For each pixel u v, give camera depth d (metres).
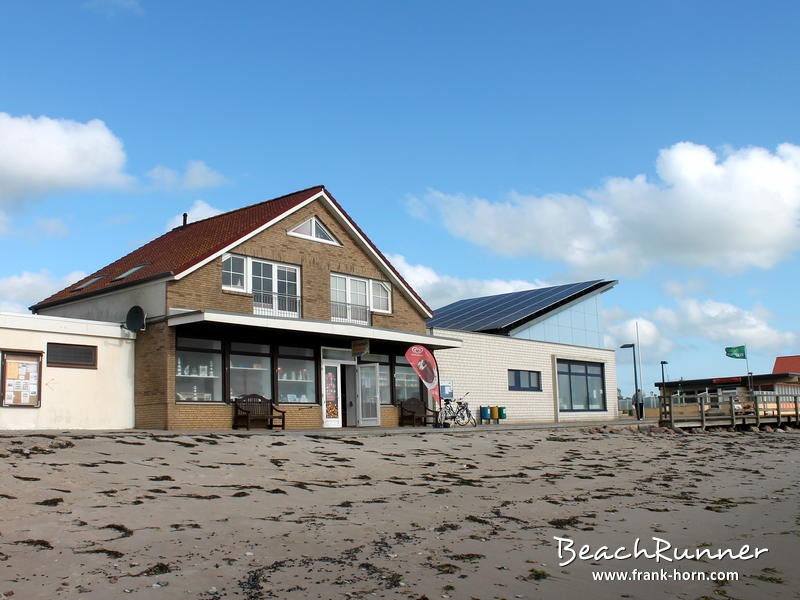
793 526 10.05
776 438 28.97
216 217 26.53
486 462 16.02
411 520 9.68
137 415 20.08
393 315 25.91
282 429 20.73
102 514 8.91
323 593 6.54
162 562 7.23
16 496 9.43
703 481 14.65
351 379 24.48
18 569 6.82
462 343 28.50
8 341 18.05
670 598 6.86
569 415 34.50
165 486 10.84
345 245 24.56
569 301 36.41
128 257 25.86
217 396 20.58
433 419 26.48
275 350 22.09
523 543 8.66
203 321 18.80
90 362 19.52
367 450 16.31
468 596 6.62
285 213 22.58
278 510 9.84
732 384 56.44
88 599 6.17
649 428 29.36
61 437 14.38
